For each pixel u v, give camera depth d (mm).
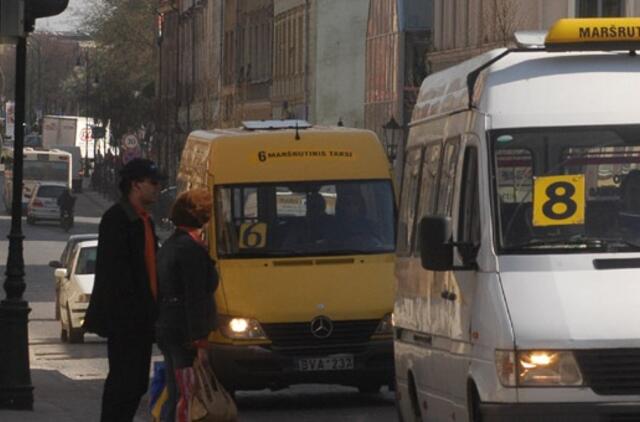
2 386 24203
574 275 15500
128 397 17750
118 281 17578
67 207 111875
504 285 15555
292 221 27078
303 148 27562
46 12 23391
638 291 15297
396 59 90938
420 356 18859
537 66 16469
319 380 26156
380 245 27094
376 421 24797
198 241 17781
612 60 16484
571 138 16109
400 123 89875
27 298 62094
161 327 17875
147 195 17703
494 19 64688
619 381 15047
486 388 15391
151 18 156625
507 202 16000
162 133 137125
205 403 17625
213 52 133875
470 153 16719
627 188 15953
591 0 63062
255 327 25875
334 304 26094
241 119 119438
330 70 106000
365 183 27516
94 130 157375
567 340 15031
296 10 110000
